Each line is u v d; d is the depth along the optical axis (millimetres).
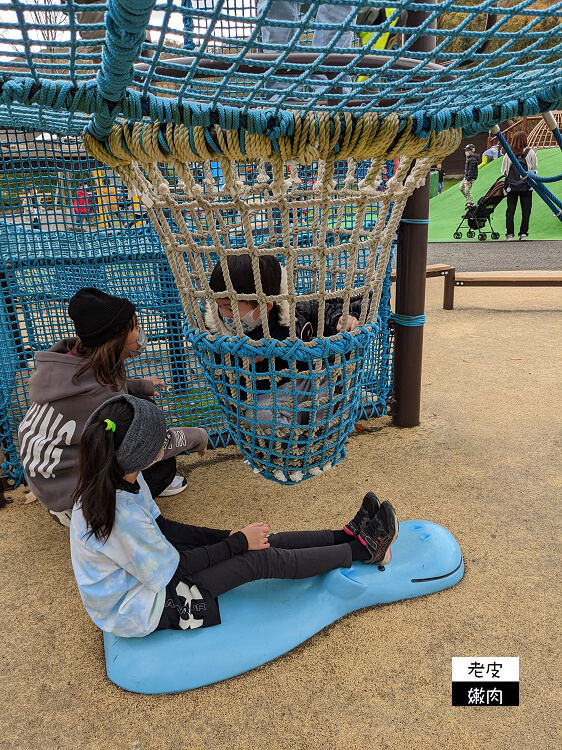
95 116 1312
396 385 3326
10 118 1789
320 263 1510
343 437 1805
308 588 1979
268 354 1539
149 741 1506
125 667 1688
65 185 2939
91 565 1650
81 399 2076
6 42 968
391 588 1962
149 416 1626
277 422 1630
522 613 1883
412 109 1359
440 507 2508
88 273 3070
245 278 1761
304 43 2223
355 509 2531
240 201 1402
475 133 1530
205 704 1610
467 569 2113
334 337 1610
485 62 1139
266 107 1271
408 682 1645
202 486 2818
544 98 1406
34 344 3029
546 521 2377
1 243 2854
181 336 3291
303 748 1461
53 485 2111
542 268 8133
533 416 3426
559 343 4879
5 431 2830
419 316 3164
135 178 1565
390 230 1660
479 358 4574
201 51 991
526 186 10656
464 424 3361
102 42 972
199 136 1264
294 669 1713
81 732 1544
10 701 1649
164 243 1673
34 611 2010
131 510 1608
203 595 1774
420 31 976
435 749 1440
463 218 11367
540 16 973
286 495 2688
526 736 1466
